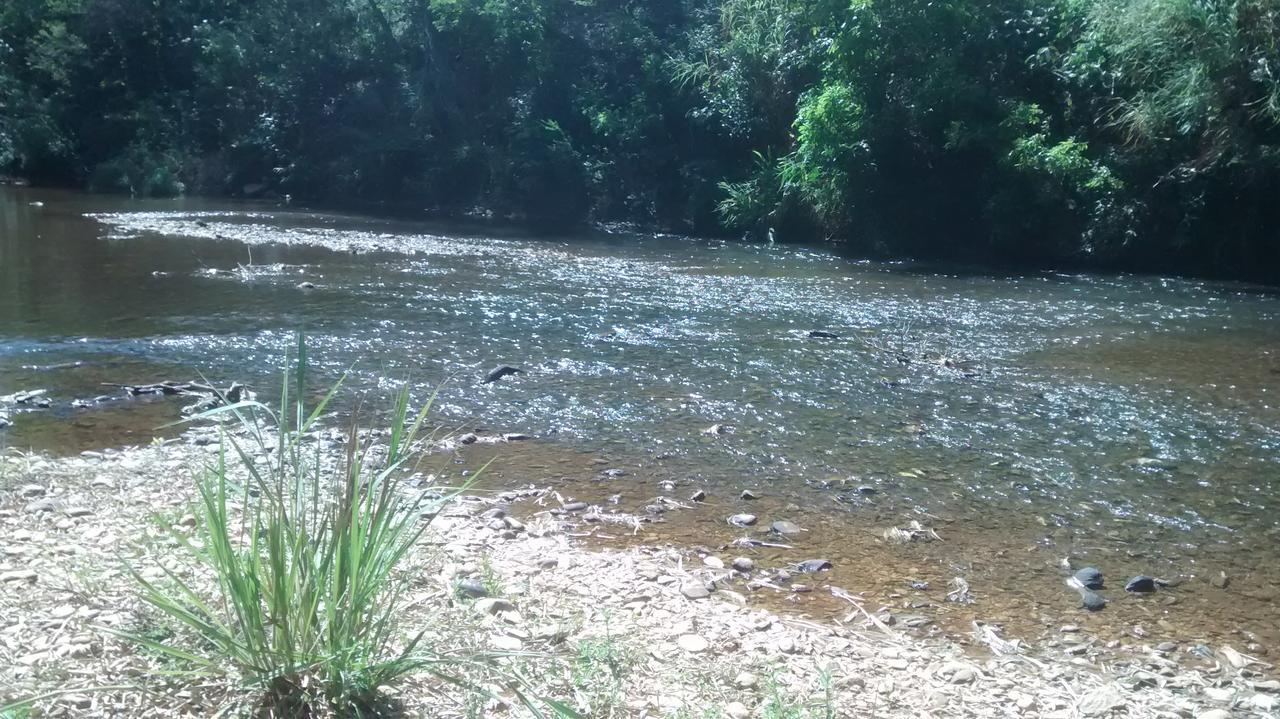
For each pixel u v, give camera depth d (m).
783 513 5.18
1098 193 17.27
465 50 27.33
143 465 5.29
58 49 31.94
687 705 3.16
